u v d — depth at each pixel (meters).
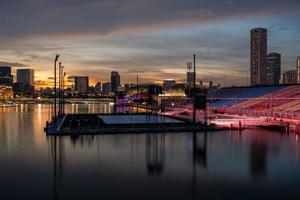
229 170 29.64
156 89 138.25
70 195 22.91
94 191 23.77
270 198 22.28
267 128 64.06
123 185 25.14
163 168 30.52
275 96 100.44
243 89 128.88
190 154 37.38
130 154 37.19
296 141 47.12
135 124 62.84
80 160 33.97
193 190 23.98
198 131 59.00
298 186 24.84
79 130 54.34
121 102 195.62
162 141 46.94
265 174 28.34
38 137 51.38
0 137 51.97
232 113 92.69
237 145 43.62
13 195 22.98
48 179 26.77
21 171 29.44
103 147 41.69
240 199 22.09
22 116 113.19
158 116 88.69
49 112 147.25
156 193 23.33
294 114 75.75
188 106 124.56
